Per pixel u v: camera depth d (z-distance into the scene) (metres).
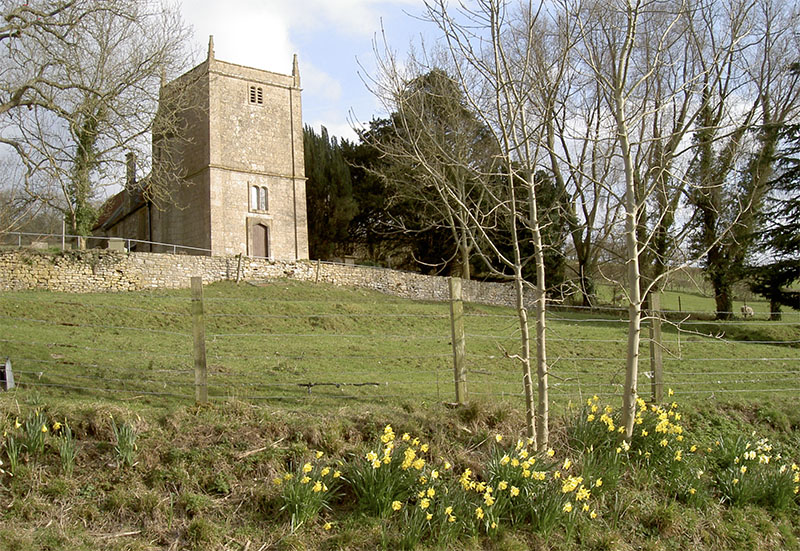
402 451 6.37
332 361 11.65
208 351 12.10
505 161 7.08
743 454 7.64
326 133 43.47
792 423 9.09
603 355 14.82
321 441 6.69
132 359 10.60
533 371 11.80
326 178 40.72
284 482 5.98
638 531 6.49
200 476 6.04
